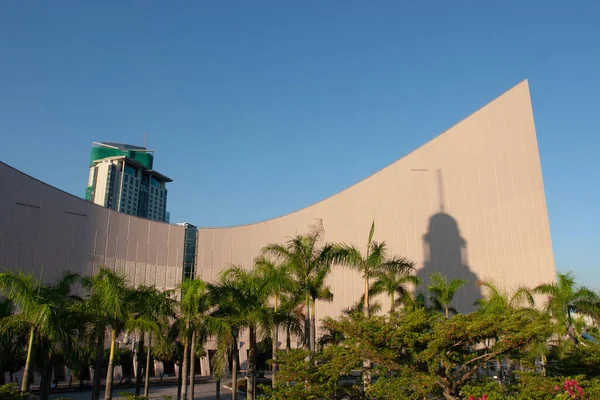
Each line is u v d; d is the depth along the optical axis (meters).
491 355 15.79
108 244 51.09
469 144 46.81
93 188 163.88
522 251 40.09
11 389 17.48
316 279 23.67
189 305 21.91
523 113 42.00
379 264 23.06
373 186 53.84
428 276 46.72
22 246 40.88
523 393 14.80
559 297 24.86
